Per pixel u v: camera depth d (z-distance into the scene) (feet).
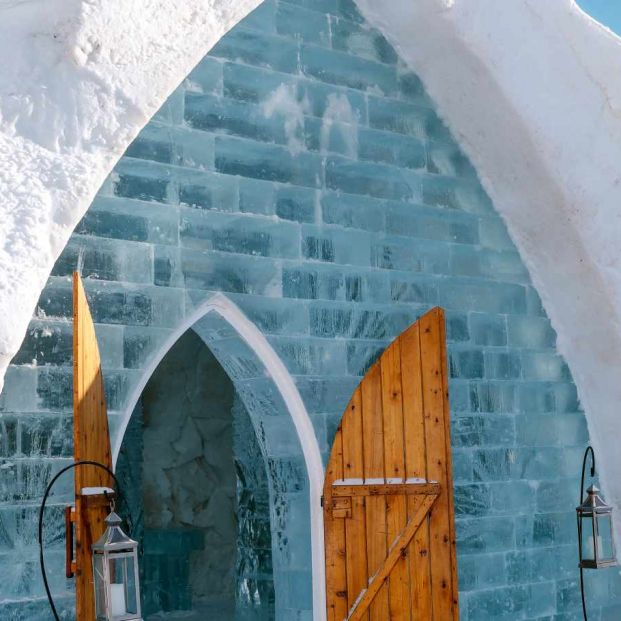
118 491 15.33
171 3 17.04
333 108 20.24
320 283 19.48
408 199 20.97
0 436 15.78
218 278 18.29
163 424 31.35
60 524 16.03
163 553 29.84
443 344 19.21
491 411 21.38
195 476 31.81
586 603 22.04
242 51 19.22
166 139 18.06
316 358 19.22
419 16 20.49
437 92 21.68
